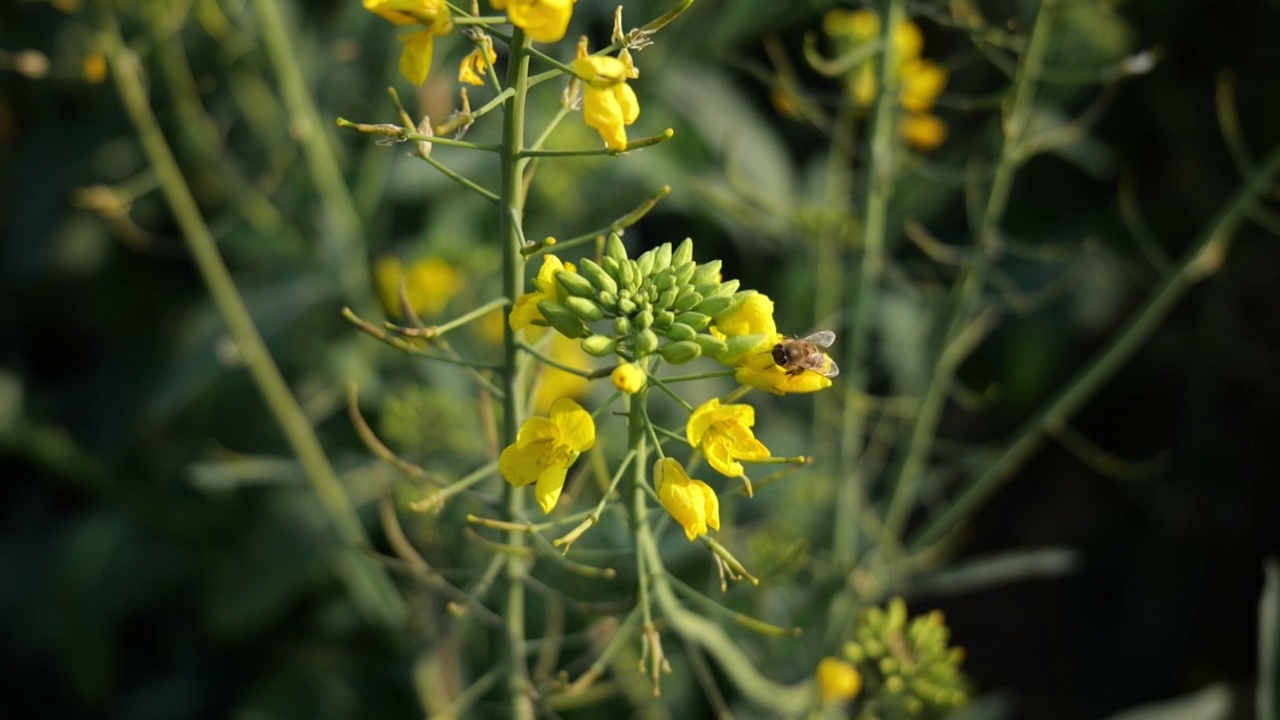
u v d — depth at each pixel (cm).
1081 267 451
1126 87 469
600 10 396
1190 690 466
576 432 171
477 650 325
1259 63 456
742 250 398
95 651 423
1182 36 462
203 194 440
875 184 277
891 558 299
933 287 300
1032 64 270
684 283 179
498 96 161
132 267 476
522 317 177
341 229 346
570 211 375
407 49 161
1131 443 499
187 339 398
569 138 359
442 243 352
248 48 350
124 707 427
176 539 418
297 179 343
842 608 295
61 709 468
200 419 407
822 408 338
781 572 246
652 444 190
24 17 479
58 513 488
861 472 344
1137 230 287
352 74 385
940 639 260
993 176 282
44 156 477
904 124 323
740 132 397
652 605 214
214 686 425
